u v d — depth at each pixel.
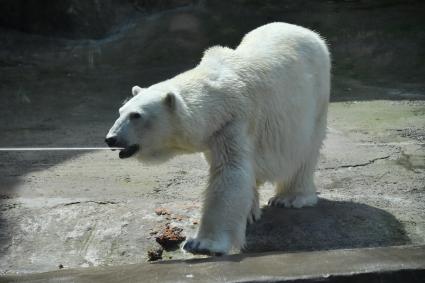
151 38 19.08
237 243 6.74
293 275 5.64
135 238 7.55
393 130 11.88
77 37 19.42
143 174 9.67
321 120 8.25
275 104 7.27
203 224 6.69
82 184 9.16
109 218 7.95
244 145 6.90
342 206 8.20
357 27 19.28
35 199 8.49
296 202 8.11
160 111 6.72
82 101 14.62
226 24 19.81
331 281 5.62
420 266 5.81
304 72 7.68
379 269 5.74
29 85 16.02
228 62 7.16
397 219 7.90
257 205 7.73
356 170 9.74
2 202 8.41
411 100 14.11
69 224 7.86
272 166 7.46
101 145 11.15
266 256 6.14
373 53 17.61
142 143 6.75
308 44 7.91
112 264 7.13
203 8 20.77
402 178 9.36
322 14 20.36
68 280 5.76
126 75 16.69
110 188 8.99
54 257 7.28
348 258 6.01
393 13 20.12
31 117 13.37
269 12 20.55
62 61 17.89
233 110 6.89
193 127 6.76
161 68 17.16
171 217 7.93
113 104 14.34
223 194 6.71
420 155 10.41
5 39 19.00
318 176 9.50
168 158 7.18
